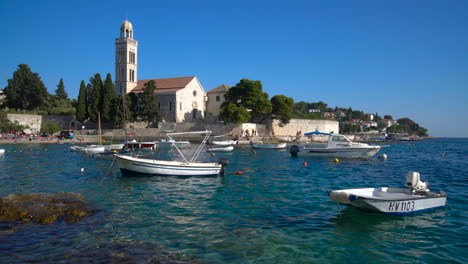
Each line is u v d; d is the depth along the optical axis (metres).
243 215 13.16
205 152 51.12
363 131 166.38
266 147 57.91
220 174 24.09
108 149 47.38
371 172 26.89
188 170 22.83
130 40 98.06
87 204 14.41
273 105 85.62
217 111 97.19
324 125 98.62
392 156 47.25
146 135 81.12
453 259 8.96
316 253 9.32
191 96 94.88
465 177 24.69
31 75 101.56
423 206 13.37
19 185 19.77
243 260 8.78
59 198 14.80
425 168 30.55
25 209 12.59
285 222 12.20
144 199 16.02
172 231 11.07
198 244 9.88
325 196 16.80
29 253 8.98
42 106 103.38
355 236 10.70
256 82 82.81
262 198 16.36
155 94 91.38
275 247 9.73
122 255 8.94
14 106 99.31
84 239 10.14
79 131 89.50
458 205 14.85
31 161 33.69
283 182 21.47
